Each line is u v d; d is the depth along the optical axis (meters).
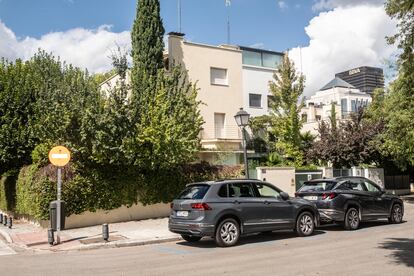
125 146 17.08
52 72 23.12
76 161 17.22
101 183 17.73
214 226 11.81
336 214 14.84
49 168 16.86
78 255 11.66
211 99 28.69
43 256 11.64
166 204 19.86
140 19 25.47
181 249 12.13
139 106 17.62
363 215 15.59
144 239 13.70
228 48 29.86
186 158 19.50
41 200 16.64
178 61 27.59
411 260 9.55
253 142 31.78
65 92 17.31
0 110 20.34
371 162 32.00
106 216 17.97
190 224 11.84
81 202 17.20
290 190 23.66
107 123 16.59
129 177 18.55
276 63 35.22
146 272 9.05
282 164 28.81
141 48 25.22
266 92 36.56
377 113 30.06
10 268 9.92
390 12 9.49
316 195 15.29
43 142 18.17
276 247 11.82
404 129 24.30
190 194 12.36
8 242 14.55
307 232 13.73
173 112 20.08
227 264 9.65
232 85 29.75
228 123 29.31
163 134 17.89
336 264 9.30
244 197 12.53
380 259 9.73
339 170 27.19
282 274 8.46
